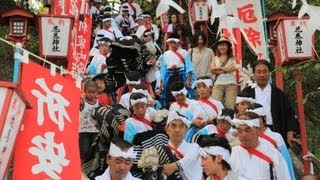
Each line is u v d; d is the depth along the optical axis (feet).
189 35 52.85
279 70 26.43
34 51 48.37
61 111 15.90
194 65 36.50
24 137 14.97
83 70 37.52
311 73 28.27
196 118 26.84
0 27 48.91
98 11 63.00
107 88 34.71
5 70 46.55
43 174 14.93
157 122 23.25
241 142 19.90
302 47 28.40
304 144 27.71
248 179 19.53
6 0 50.19
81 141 28.73
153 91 36.60
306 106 40.73
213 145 17.69
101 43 39.34
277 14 32.50
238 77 34.04
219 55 33.37
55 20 30.63
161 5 21.33
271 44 32.12
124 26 61.52
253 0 32.58
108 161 18.76
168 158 20.65
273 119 25.63
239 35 34.55
